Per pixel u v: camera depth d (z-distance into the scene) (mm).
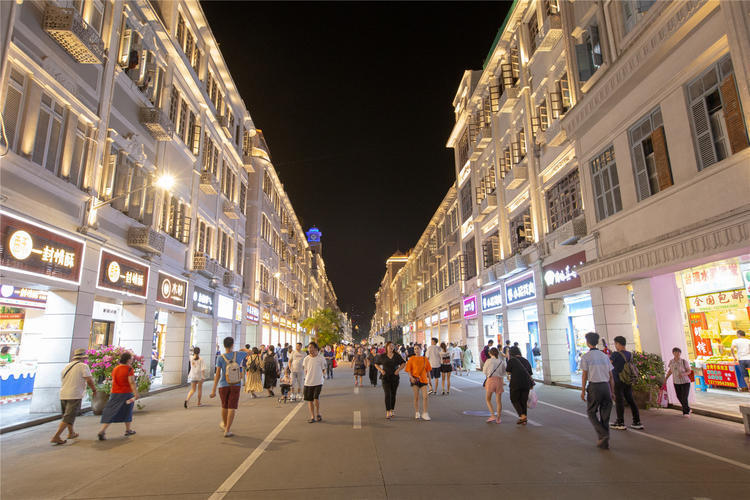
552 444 6816
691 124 8992
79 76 11211
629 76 10438
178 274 17688
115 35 12875
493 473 5293
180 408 11625
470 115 27203
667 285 10648
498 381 9016
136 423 9289
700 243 8492
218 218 23156
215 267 21469
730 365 11109
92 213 11539
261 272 33250
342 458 6117
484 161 25562
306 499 4465
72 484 5086
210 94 22453
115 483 5094
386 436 7629
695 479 4980
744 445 6594
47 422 9383
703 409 9188
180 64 17609
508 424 8633
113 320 14312
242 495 4605
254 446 6973
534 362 20125
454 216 33781
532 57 18297
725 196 8031
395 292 76000
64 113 10875
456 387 16484
